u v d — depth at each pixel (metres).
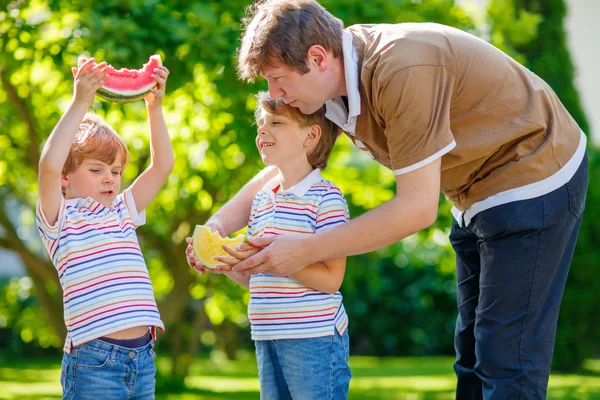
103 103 5.62
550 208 2.74
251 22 2.70
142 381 2.73
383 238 2.54
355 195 8.37
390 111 2.53
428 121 2.52
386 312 14.59
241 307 9.65
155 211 8.44
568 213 2.77
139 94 2.83
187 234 8.34
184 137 6.77
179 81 5.34
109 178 2.82
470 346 3.16
